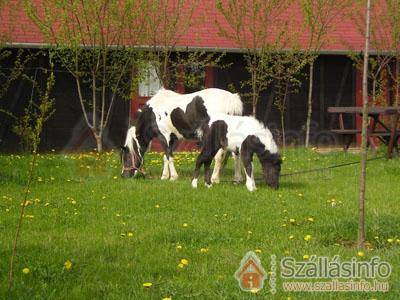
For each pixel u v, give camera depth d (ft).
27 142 62.85
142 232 28.84
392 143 53.93
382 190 39.40
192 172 48.91
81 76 65.05
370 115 56.59
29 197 37.27
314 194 37.86
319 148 71.05
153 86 68.69
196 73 69.05
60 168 49.70
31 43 63.52
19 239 27.32
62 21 58.34
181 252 25.50
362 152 25.68
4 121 65.57
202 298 20.20
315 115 72.08
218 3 64.75
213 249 25.98
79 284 21.43
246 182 39.91
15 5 66.44
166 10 66.18
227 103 43.50
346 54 69.51
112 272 22.74
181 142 68.23
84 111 62.13
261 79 67.31
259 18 66.64
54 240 27.27
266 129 39.37
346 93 72.49
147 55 64.28
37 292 20.51
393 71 72.54
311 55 66.85
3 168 47.57
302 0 65.21
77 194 38.45
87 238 27.66
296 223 30.35
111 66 62.64
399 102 70.38
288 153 58.75
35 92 65.92
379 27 70.13
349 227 28.43
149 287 21.12
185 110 44.16
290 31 69.46
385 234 27.50
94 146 67.67
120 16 60.49
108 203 35.58
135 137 46.32
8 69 64.95
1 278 21.84
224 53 65.82
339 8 69.26
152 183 42.19
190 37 68.80
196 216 32.17
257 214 32.53
